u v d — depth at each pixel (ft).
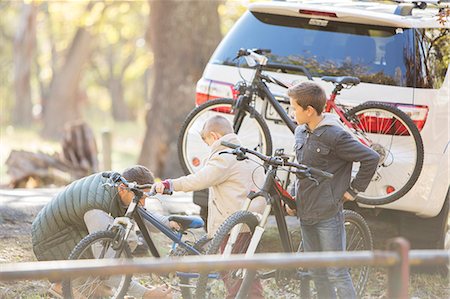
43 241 63.93
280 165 56.70
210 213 61.21
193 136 74.90
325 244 57.31
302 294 62.18
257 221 57.98
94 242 56.29
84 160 135.33
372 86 70.79
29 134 366.22
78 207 62.44
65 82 383.24
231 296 58.59
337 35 73.10
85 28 363.15
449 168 71.00
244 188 60.08
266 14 75.82
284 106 72.18
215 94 75.15
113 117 569.64
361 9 73.15
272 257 39.91
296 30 74.38
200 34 160.25
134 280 64.13
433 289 70.54
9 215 82.53
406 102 70.18
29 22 411.95
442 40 72.95
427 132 70.13
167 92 160.86
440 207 71.15
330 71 72.23
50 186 130.21
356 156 55.83
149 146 162.81
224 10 212.02
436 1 72.79
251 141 72.64
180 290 60.34
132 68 374.63
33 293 65.41
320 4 75.00
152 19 162.09
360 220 62.95
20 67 416.26
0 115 493.36
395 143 69.62
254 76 72.23
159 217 60.80
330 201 56.59
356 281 66.18
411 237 73.10
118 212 62.59
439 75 71.51
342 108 70.90
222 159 59.52
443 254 41.16
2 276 37.40
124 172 61.21
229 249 56.13
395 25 71.00
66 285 56.90
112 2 316.19
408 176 69.31
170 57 160.56
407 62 70.54
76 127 137.59
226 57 75.61
